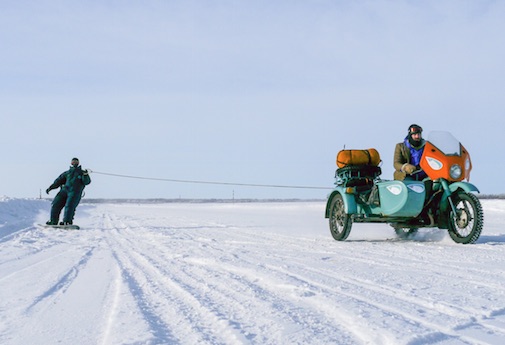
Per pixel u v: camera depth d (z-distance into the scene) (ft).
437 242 26.81
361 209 28.58
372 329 8.77
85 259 21.06
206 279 14.87
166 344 8.26
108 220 62.90
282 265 17.46
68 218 43.73
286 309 10.59
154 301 11.72
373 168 29.01
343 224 28.73
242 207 152.46
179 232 37.22
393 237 31.19
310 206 140.87
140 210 123.95
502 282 13.94
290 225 46.93
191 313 10.41
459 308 10.53
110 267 18.22
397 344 7.91
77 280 15.40
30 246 27.40
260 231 37.83
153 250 24.20
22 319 10.44
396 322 9.24
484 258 19.61
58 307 11.52
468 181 26.35
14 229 40.01
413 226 27.73
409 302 11.25
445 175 25.29
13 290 13.91
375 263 18.25
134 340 8.35
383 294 12.19
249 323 9.46
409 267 17.17
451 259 19.42
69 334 9.14
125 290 13.20
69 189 44.42
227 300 11.66
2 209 54.03
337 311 10.24
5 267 18.94
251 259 19.43
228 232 36.83
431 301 11.24
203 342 8.34
